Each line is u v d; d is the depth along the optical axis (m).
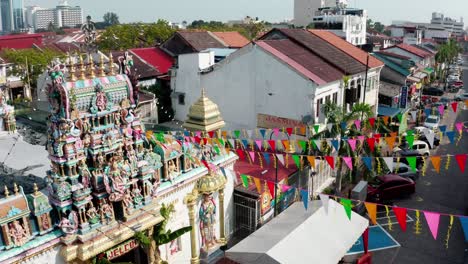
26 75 47.06
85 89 13.54
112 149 14.16
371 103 41.88
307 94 29.89
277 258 16.08
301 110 30.45
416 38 107.38
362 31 91.62
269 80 31.73
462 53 160.50
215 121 20.59
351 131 27.06
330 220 19.11
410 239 23.55
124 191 14.31
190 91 38.28
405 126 33.75
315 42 39.34
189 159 17.86
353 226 19.41
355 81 36.97
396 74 50.19
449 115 52.62
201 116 20.12
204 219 18.47
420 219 25.77
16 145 19.48
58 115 13.06
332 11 98.69
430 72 69.56
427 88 66.88
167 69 47.41
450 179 32.59
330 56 36.62
